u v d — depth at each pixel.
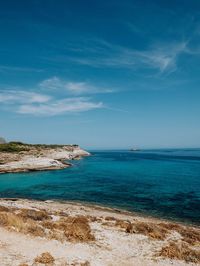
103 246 19.73
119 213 39.34
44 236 19.70
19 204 37.31
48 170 96.69
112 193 55.75
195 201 48.16
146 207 44.03
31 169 94.00
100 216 33.88
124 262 16.88
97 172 92.38
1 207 28.55
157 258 18.30
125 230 25.55
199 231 29.72
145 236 23.98
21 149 129.25
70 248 18.11
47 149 148.75
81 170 98.38
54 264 14.68
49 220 26.16
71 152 177.75
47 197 52.91
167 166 115.94
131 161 145.50
